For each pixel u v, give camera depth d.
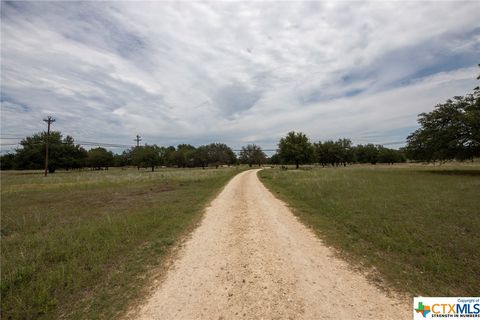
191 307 3.08
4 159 67.56
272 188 16.02
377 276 3.80
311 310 2.93
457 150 21.34
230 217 8.10
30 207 10.55
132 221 7.49
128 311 3.05
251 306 3.05
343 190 12.20
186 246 5.42
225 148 85.94
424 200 8.97
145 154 56.09
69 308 3.16
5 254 5.08
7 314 3.06
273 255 4.77
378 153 68.31
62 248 5.27
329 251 4.93
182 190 15.83
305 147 46.47
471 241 4.95
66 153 49.72
